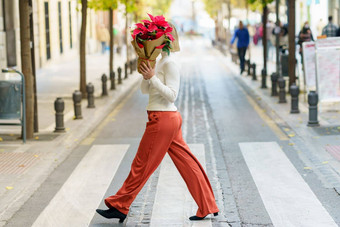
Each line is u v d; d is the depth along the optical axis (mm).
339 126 12195
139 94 20266
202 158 10094
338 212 7094
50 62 32969
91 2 23469
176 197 7832
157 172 9125
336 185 8148
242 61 26625
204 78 25641
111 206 6695
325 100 13742
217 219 6918
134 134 12617
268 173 8961
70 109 16359
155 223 6840
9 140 11820
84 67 18578
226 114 15117
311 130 11953
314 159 9609
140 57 6266
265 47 22766
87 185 8562
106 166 9711
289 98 17125
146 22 6305
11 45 21594
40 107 16844
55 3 34375
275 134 11984
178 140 6629
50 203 7707
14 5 21734
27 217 7176
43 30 31312
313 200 7566
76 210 7406
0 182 8641
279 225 6719
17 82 11500
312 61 15688
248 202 7586
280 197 7746
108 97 18828
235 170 9219
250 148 10742
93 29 45906
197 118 14586
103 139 12125
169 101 6410
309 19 33250
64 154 10539
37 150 10805
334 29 22219
